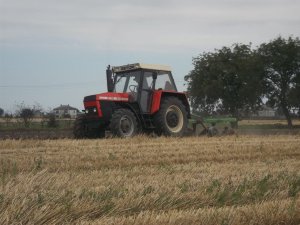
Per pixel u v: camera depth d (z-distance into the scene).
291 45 41.31
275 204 5.48
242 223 4.96
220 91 37.47
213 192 6.00
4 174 7.25
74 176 7.10
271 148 12.27
